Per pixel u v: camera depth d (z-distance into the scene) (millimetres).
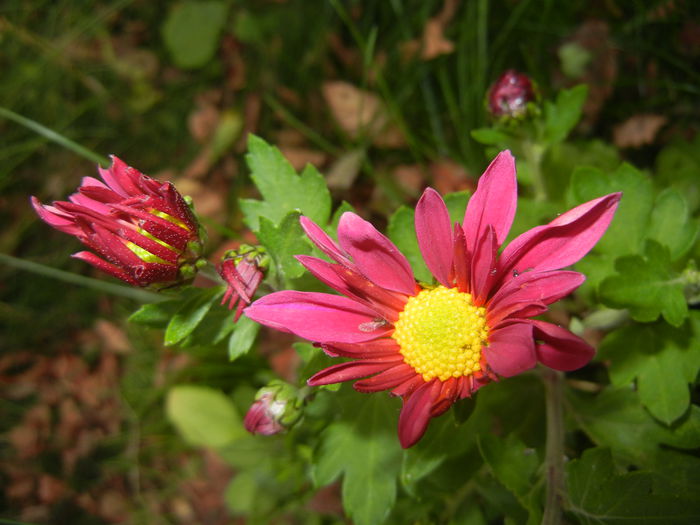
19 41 240
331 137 210
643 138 171
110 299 216
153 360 207
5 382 218
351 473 115
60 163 234
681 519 98
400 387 85
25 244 227
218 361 186
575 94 133
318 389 108
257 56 226
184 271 92
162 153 229
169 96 233
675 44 175
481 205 83
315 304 88
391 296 89
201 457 198
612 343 117
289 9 225
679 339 113
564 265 80
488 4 191
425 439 112
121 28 245
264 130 218
